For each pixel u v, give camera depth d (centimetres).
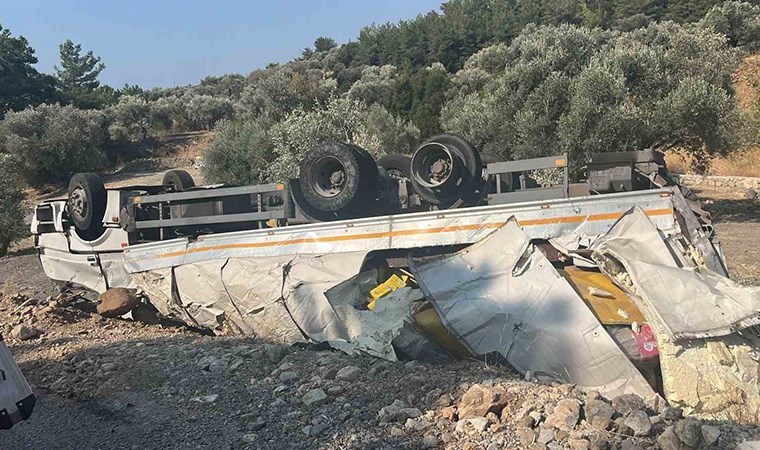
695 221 615
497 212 661
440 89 4209
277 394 546
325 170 773
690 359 473
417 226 686
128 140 5097
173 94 7444
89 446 485
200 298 804
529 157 1805
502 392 466
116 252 960
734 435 400
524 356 534
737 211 2003
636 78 1881
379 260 716
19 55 6444
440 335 588
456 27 8081
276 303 723
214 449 456
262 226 851
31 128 4388
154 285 855
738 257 1246
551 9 7700
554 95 1783
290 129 2139
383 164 878
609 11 7269
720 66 2008
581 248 619
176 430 499
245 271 762
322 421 477
